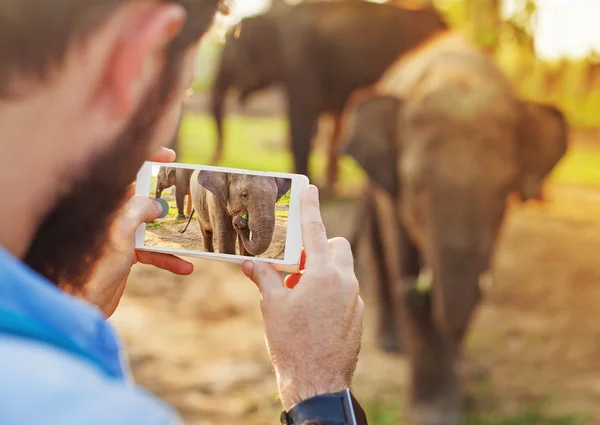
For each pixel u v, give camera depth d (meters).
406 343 3.79
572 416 3.70
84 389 0.40
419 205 3.72
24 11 0.46
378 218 4.72
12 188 0.49
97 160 0.51
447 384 3.64
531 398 3.95
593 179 9.30
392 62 7.54
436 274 3.49
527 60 6.87
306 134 8.37
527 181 3.96
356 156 4.00
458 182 3.58
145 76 0.53
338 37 7.94
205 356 4.21
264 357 4.23
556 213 8.26
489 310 5.44
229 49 8.88
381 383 4.15
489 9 6.21
